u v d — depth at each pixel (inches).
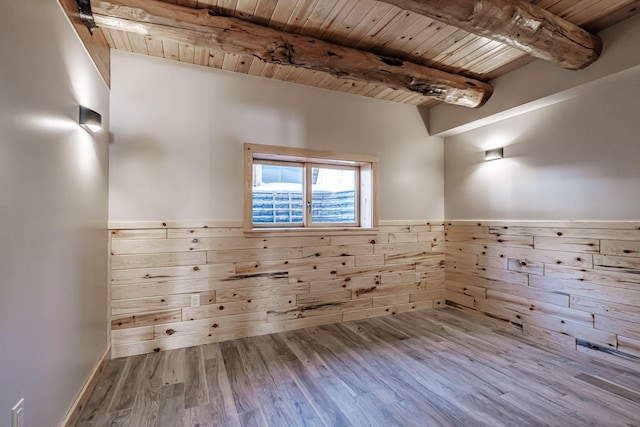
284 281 123.5
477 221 140.2
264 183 131.9
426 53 106.5
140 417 69.3
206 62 110.5
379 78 107.7
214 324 112.1
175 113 108.7
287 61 96.3
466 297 145.1
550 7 82.6
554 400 75.3
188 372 89.7
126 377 86.7
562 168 109.0
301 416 69.8
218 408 72.6
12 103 44.4
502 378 86.0
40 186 52.9
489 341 112.3
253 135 119.7
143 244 103.6
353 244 137.0
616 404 73.4
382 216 144.4
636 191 90.7
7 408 42.9
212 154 113.3
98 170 87.5
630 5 81.3
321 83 128.0
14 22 44.9
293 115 126.9
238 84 118.0
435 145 157.3
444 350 104.5
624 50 87.2
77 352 70.4
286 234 124.0
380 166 144.7
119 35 93.4
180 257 108.0
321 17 88.4
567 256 106.1
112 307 99.6
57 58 59.7
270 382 84.2
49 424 56.1
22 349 47.0
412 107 152.6
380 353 102.3
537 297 115.1
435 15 73.4
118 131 101.3
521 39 82.7
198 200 111.0
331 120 134.3
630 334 90.6
